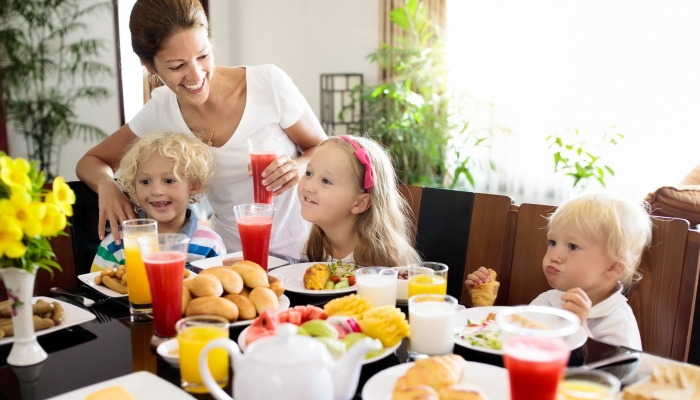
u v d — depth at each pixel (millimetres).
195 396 928
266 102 2066
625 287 1514
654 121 3707
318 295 1424
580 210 1467
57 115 5023
